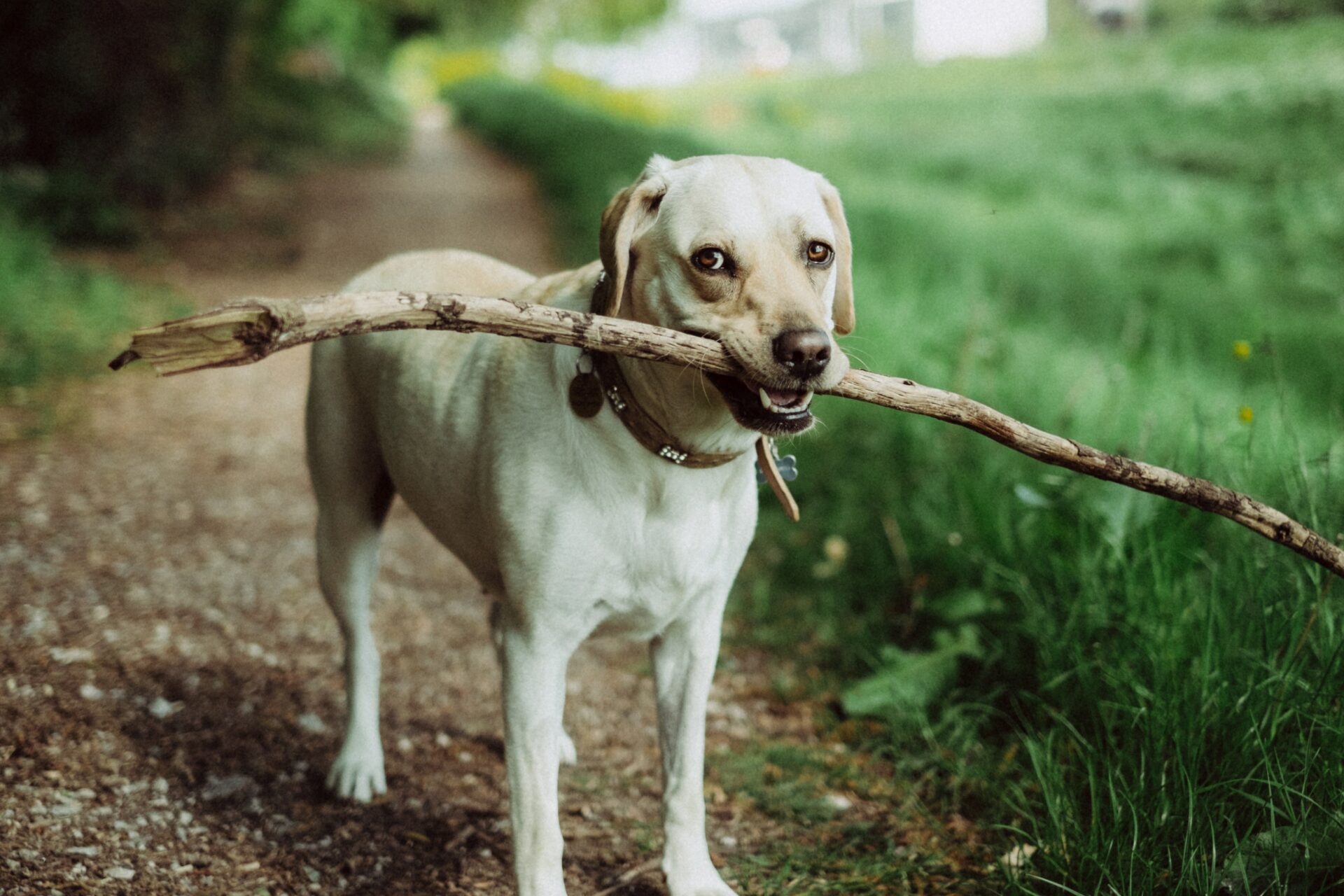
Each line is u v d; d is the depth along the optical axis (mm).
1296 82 22938
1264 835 2035
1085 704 2758
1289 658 2352
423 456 2414
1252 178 17719
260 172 15312
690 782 2295
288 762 2785
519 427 2115
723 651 3699
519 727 2109
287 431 5605
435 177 17062
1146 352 5906
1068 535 3184
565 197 13016
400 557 4266
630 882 2449
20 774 2465
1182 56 30484
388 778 2789
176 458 4984
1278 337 7863
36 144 10547
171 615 3400
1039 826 2432
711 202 1951
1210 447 3334
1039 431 1956
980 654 3152
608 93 33156
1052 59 35875
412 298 1613
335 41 26797
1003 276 9523
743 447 2107
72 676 2906
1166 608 2717
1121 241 13070
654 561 2104
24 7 10094
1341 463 3156
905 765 2906
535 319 1700
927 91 34906
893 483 4375
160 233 10195
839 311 2312
